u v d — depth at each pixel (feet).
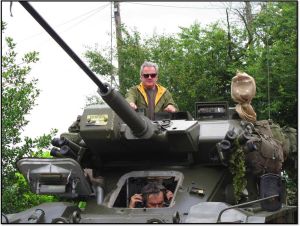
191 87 82.64
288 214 40.09
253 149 37.37
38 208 35.29
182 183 38.06
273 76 70.23
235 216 33.40
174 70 84.02
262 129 40.88
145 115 40.40
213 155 38.52
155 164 39.83
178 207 36.70
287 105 70.59
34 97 49.88
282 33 74.38
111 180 39.83
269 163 39.32
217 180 38.45
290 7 73.36
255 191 39.52
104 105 37.96
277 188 34.53
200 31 87.40
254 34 80.33
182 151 38.68
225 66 83.92
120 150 38.93
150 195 37.42
